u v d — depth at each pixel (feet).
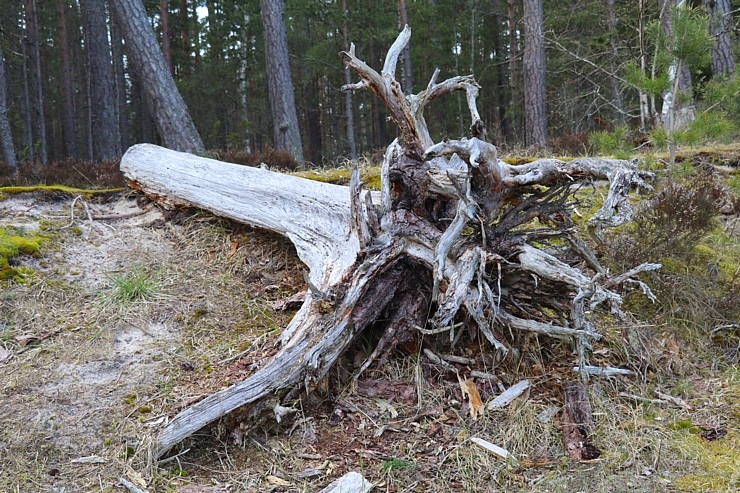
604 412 9.29
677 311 11.98
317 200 13.62
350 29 50.39
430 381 10.32
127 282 12.44
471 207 9.58
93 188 21.24
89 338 10.94
